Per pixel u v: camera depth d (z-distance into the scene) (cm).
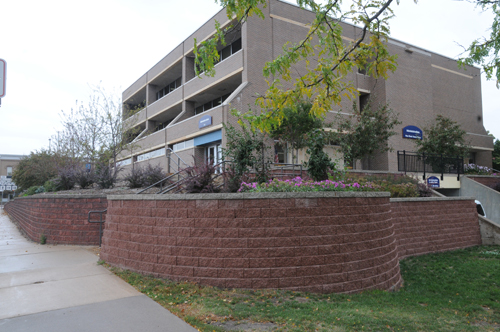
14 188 3662
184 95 2547
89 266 763
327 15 658
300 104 1633
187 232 651
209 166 853
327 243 647
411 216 1198
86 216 1057
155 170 1468
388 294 673
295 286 620
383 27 642
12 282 639
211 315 497
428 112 2688
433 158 2036
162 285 618
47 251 952
